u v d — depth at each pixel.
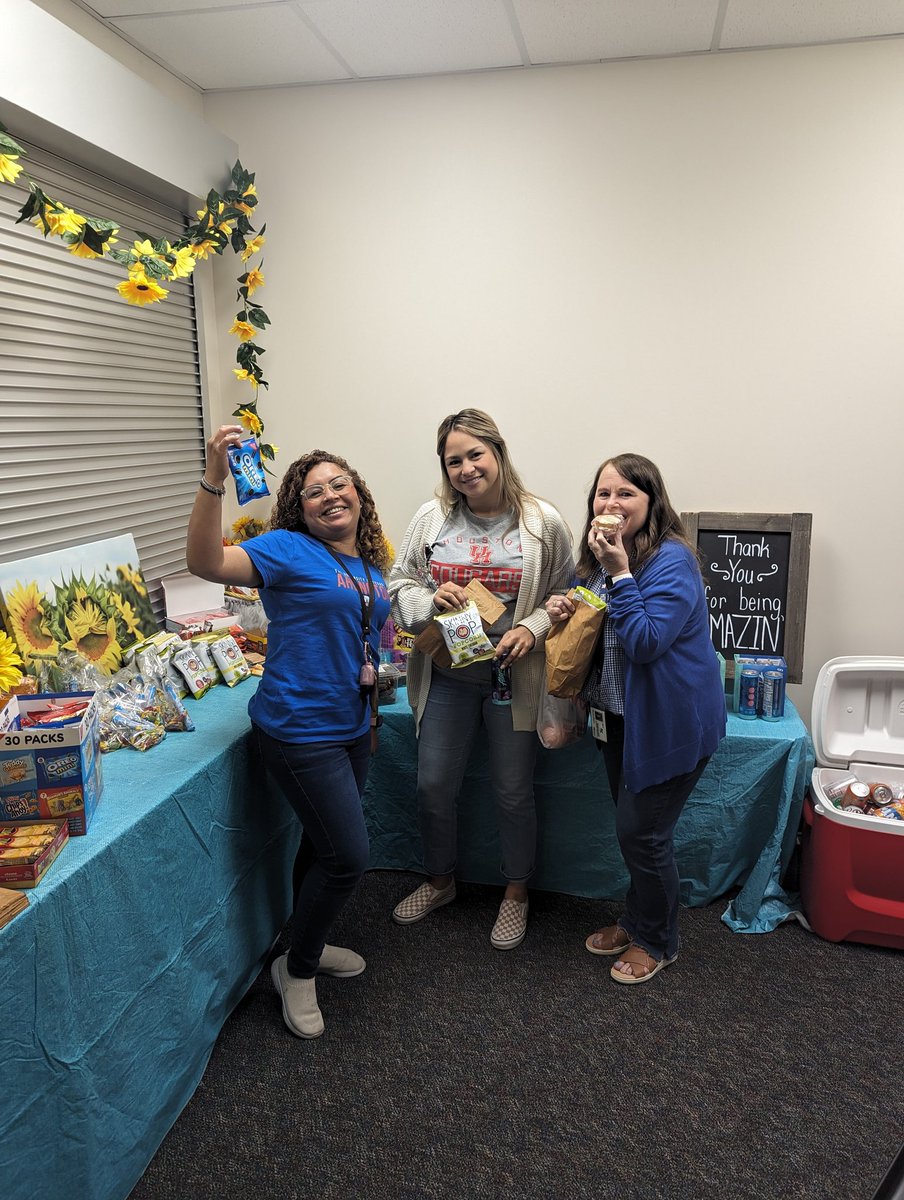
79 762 1.40
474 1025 1.91
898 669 2.34
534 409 2.62
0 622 1.79
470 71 2.43
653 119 2.37
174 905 1.63
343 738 1.79
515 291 2.55
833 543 2.53
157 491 2.50
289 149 2.59
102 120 1.92
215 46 2.25
